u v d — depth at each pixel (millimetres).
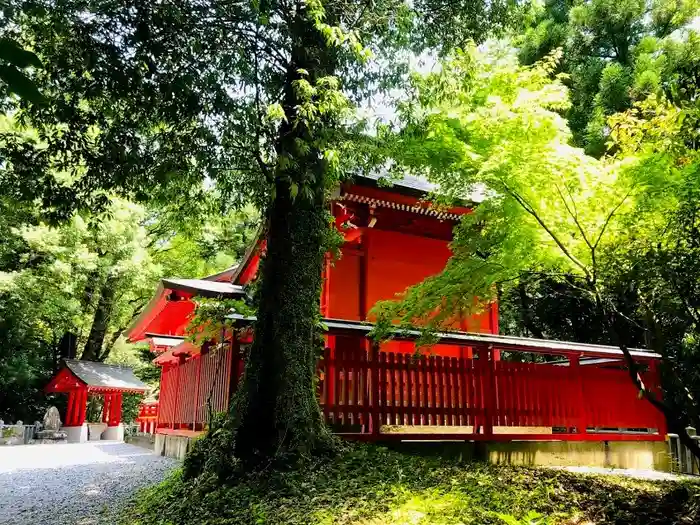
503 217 6645
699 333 6496
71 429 23312
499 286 8242
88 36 6684
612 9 19109
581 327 18797
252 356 7289
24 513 7109
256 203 8719
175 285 12414
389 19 8312
